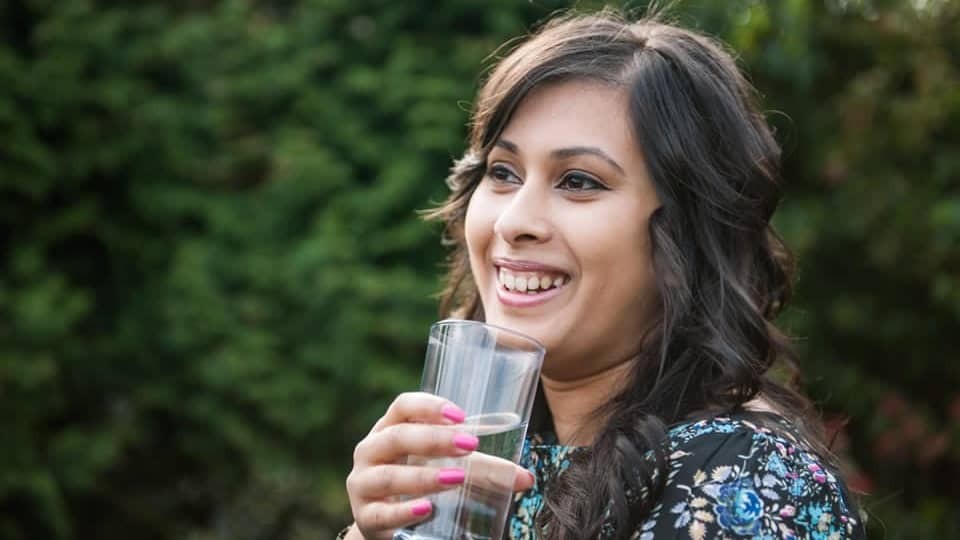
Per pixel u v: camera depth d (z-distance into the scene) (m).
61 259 8.30
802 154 7.31
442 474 1.72
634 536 1.88
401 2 8.34
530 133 2.04
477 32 8.37
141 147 8.18
